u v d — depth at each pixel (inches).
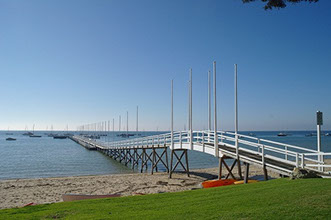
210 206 319.6
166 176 1082.7
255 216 271.7
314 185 378.6
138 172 1365.7
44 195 748.0
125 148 1665.8
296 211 277.4
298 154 502.6
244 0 479.2
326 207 283.1
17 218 311.7
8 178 1156.5
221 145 844.0
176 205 336.8
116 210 330.0
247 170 624.1
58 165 1614.2
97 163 1743.4
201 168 1438.2
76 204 374.0
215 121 761.0
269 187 397.4
